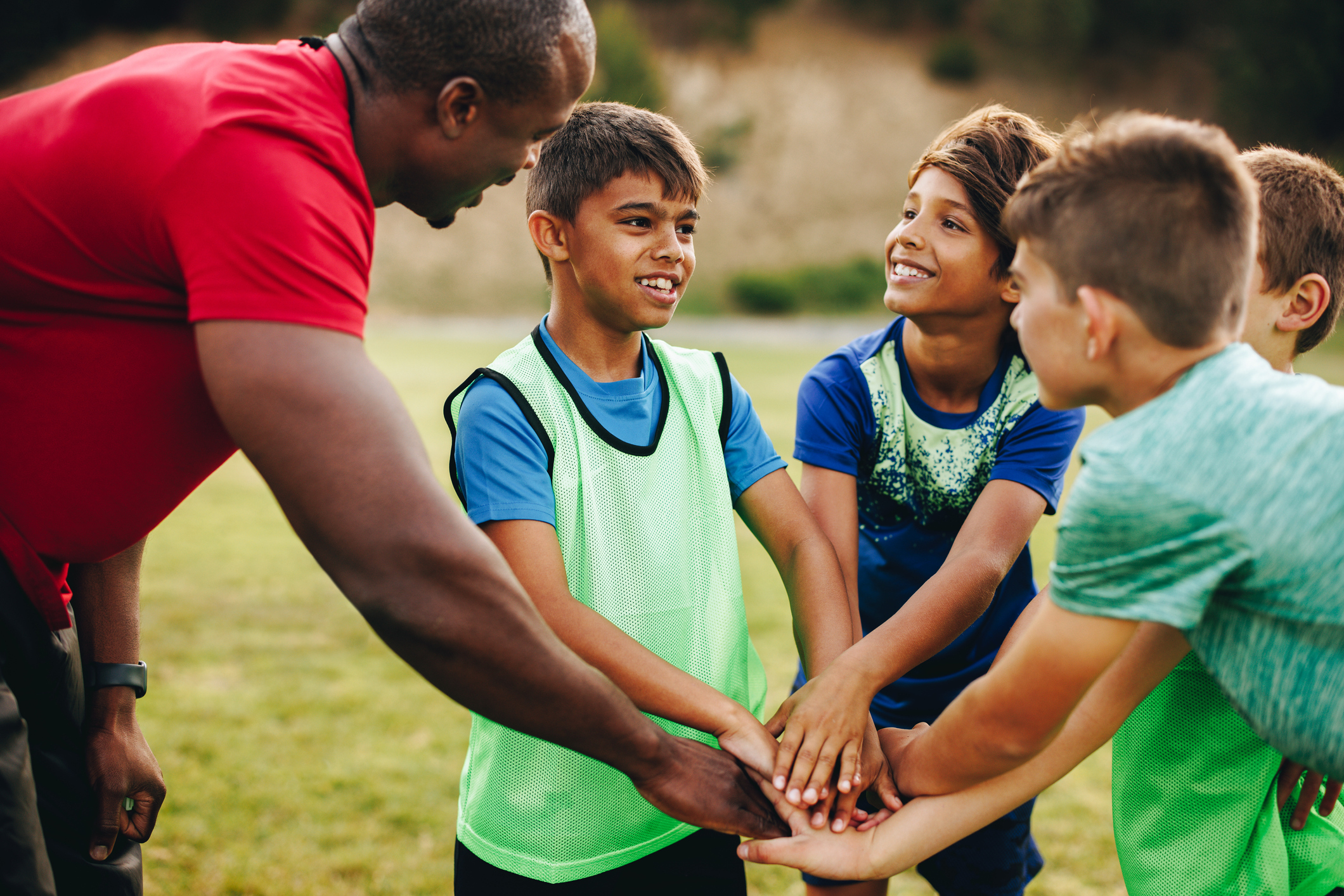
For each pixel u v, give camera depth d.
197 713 3.57
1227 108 37.97
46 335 1.12
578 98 1.22
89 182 1.04
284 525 6.65
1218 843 1.38
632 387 1.53
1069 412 1.71
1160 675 1.33
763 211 36.78
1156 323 1.03
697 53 43.25
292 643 4.39
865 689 1.45
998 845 1.85
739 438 1.66
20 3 39.44
